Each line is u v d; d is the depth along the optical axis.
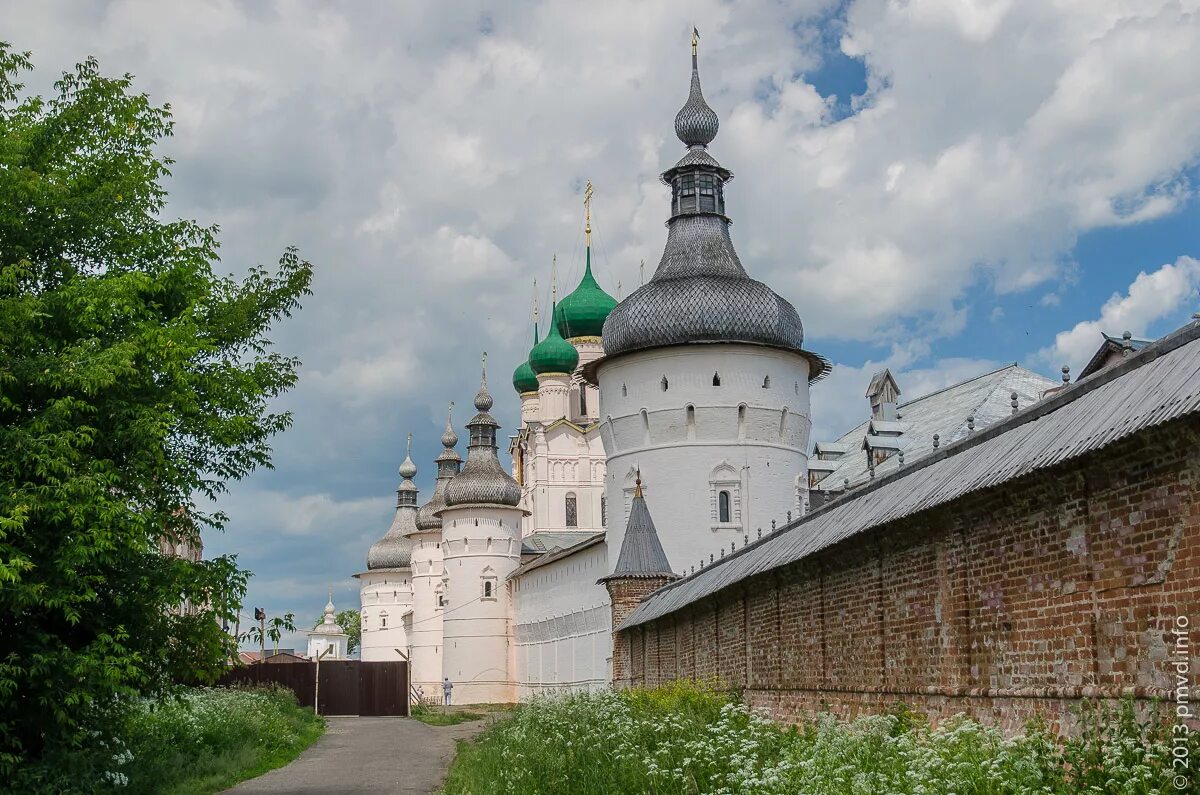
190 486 21.67
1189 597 11.48
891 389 53.69
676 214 58.75
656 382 55.47
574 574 67.50
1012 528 15.09
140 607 20.94
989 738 12.62
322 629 177.50
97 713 21.81
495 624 90.69
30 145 21.97
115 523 19.36
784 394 56.03
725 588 28.52
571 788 18.45
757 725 18.56
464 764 27.75
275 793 24.14
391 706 73.38
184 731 29.41
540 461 99.69
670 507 54.47
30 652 19.70
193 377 21.84
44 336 20.58
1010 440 15.72
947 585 17.05
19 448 19.09
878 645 19.84
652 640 40.41
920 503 17.09
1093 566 13.13
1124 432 11.95
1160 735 11.45
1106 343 29.17
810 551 22.03
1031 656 14.55
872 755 13.76
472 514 92.19
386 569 130.25
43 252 21.94
